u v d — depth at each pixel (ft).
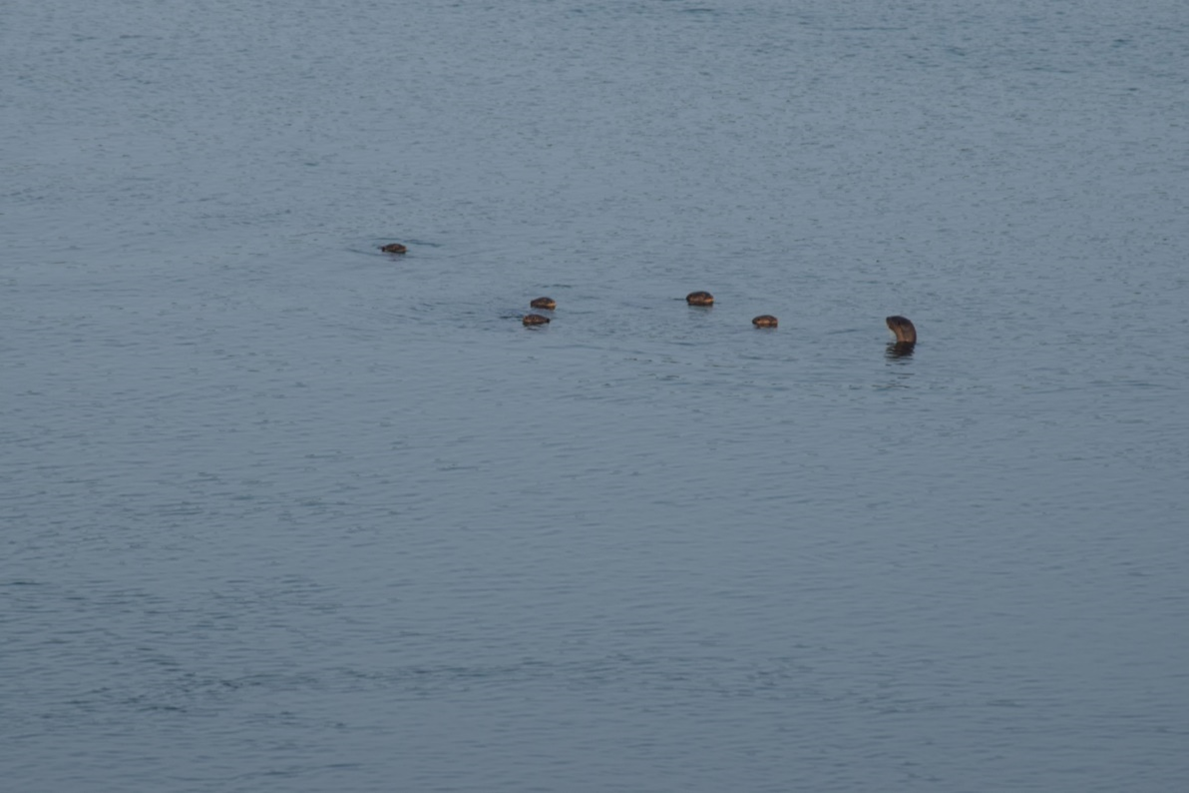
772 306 237.66
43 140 314.96
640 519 175.94
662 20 421.59
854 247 263.70
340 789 132.87
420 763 136.05
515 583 162.81
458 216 276.41
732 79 369.71
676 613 157.69
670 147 318.86
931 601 160.45
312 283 243.40
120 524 172.45
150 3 431.43
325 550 168.25
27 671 147.13
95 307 231.09
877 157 314.55
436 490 181.37
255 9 426.92
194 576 162.91
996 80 373.61
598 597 160.35
